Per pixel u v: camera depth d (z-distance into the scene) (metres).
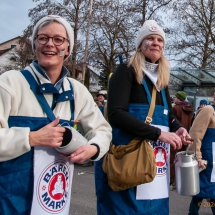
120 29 18.62
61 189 1.66
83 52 18.41
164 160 2.30
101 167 2.28
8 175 1.50
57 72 1.69
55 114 1.65
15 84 1.56
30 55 19.33
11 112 1.54
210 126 3.31
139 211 2.14
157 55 2.29
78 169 7.05
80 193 5.09
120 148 2.17
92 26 18.39
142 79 2.24
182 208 4.54
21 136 1.44
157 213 2.23
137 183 2.04
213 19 19.42
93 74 29.91
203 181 3.27
